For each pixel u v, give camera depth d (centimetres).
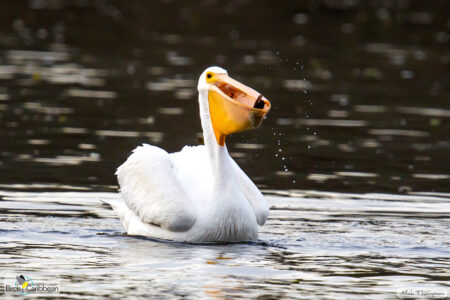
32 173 1412
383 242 1056
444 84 2616
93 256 953
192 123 1897
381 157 1638
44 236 1047
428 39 3706
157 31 3616
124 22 3841
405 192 1364
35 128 1783
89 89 2283
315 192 1352
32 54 2880
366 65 2955
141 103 2116
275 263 941
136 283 847
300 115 2056
